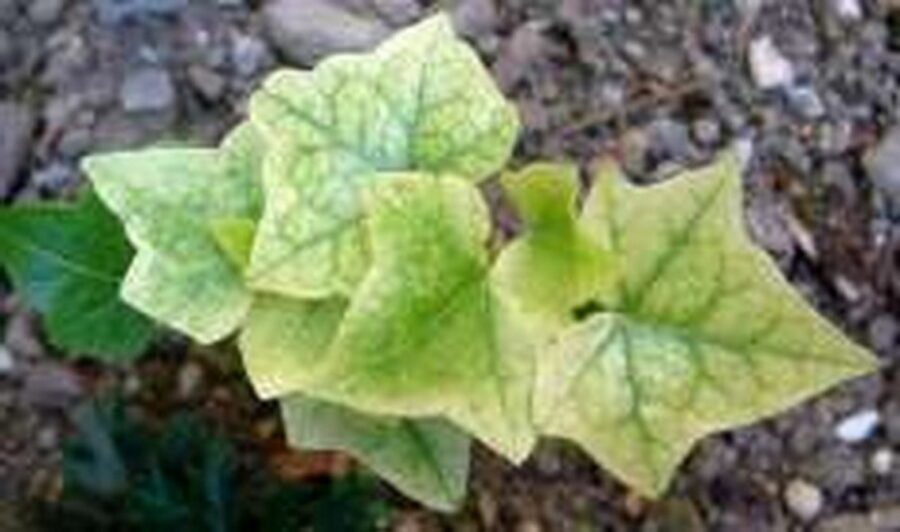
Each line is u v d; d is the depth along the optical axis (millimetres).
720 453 301
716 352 241
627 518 297
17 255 274
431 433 253
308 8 315
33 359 300
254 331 242
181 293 245
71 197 305
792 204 313
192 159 250
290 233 237
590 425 240
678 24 322
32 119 312
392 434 253
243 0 318
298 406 251
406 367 234
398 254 231
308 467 293
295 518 283
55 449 297
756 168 314
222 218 247
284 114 241
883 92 322
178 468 282
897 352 308
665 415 241
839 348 240
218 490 277
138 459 283
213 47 315
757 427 302
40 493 293
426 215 233
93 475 283
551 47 318
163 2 316
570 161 310
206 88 312
